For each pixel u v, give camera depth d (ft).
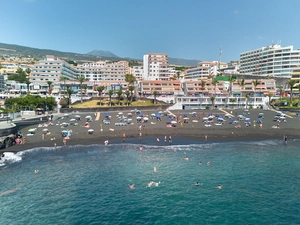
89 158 170.81
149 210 101.71
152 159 169.68
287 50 629.92
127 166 154.40
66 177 135.33
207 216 97.35
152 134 244.63
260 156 178.60
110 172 143.64
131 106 392.47
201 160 167.94
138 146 206.49
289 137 240.12
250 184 128.06
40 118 281.95
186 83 492.95
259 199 111.75
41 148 193.47
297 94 475.72
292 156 178.60
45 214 97.96
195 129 259.39
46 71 541.34
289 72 624.18
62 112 358.64
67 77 590.14
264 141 226.58
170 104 420.77
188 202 108.58
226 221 94.12
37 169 147.33
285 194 116.78
